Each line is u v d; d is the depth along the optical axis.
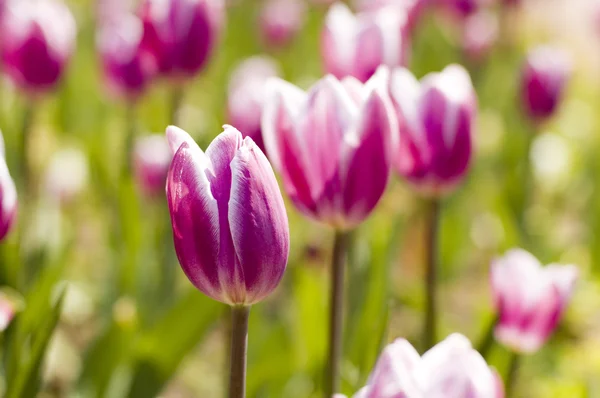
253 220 0.79
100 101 1.96
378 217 1.21
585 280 1.62
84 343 1.33
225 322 1.07
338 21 1.01
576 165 2.10
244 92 1.04
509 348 1.01
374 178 0.87
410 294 1.33
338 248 0.89
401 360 0.77
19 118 1.50
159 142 1.25
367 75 1.00
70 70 1.70
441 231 1.49
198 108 2.26
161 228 1.19
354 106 0.86
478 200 1.97
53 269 1.05
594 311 1.51
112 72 1.37
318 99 0.86
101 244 1.58
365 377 0.99
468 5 2.15
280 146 0.87
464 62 2.18
